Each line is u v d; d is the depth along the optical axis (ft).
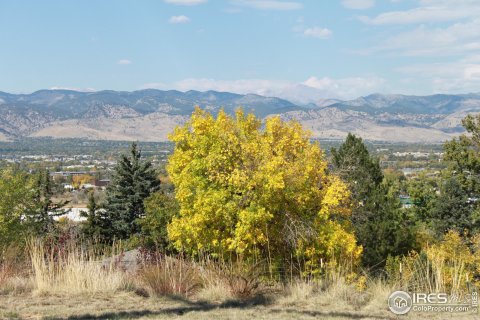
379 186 106.52
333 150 104.83
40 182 159.53
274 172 47.19
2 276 34.19
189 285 34.58
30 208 102.58
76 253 37.35
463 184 128.77
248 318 27.37
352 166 98.22
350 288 35.63
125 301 31.37
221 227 49.70
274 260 47.52
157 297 32.60
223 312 29.04
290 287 35.88
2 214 94.38
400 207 135.54
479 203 137.28
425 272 37.83
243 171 48.19
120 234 154.71
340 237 49.16
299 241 48.47
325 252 49.37
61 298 31.58
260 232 46.78
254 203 47.03
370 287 37.29
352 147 105.19
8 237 90.43
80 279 34.22
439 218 145.48
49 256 37.70
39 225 102.63
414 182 157.99
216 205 47.62
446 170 136.77
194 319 26.96
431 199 152.97
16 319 26.00
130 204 156.46
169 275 34.35
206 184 49.90
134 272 39.58
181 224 50.16
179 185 52.13
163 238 87.66
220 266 38.24
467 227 142.51
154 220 90.79
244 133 53.16
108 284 34.35
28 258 38.52
